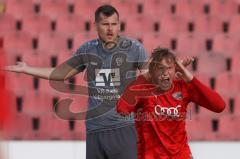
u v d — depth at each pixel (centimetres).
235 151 2470
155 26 3900
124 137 1509
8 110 991
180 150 1377
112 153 1520
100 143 1523
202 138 3127
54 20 3912
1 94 1012
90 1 4028
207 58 3591
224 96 3350
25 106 3291
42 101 3300
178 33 3847
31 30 3875
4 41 3756
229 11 4012
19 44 3766
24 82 3403
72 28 3878
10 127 967
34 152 2477
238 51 3684
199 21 3906
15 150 2470
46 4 4025
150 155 1386
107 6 1501
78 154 2478
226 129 3173
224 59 3594
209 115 3200
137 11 4003
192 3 4022
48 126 3159
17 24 3938
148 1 4038
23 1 4031
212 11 4016
